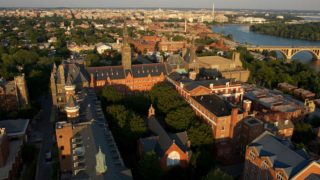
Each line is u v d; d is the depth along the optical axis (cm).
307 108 16688
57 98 14462
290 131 12975
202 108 13650
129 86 18212
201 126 12050
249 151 10100
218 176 8331
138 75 18425
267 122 13712
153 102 15612
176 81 16938
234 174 11456
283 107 15762
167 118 13000
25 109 14875
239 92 16838
